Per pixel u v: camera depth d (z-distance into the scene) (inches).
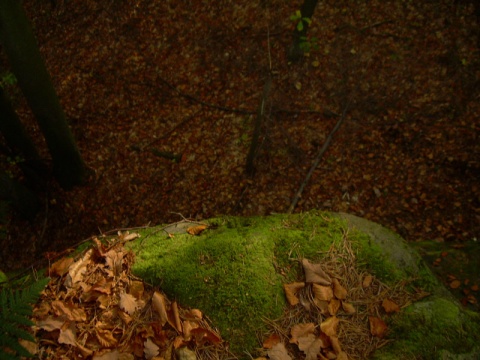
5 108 215.2
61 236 250.8
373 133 248.7
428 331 76.9
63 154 238.7
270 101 271.0
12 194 237.3
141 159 269.0
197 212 243.1
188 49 307.3
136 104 293.3
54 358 73.1
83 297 82.4
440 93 252.7
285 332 78.8
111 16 331.3
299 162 247.1
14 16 165.9
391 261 90.0
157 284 86.1
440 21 279.0
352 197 229.5
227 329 79.0
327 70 277.0
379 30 285.3
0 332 66.0
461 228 203.3
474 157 222.7
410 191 223.5
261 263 86.7
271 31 298.8
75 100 301.7
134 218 248.8
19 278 92.5
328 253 89.4
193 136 271.9
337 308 81.6
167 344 76.3
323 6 302.5
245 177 248.1
